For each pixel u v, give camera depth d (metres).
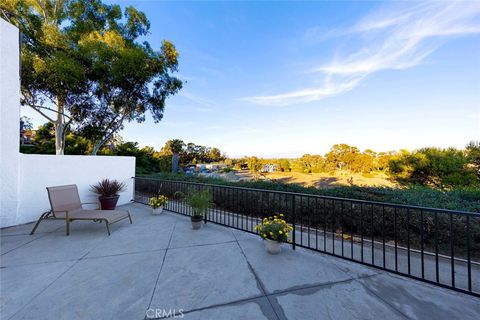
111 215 3.89
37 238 3.43
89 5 8.80
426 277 2.39
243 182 6.29
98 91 8.68
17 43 4.16
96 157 5.72
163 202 5.20
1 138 3.94
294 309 1.79
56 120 9.35
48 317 1.65
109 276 2.28
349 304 1.85
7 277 2.23
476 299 1.92
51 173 4.73
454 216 3.11
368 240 3.59
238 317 1.69
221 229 3.98
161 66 9.23
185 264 2.58
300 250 3.06
